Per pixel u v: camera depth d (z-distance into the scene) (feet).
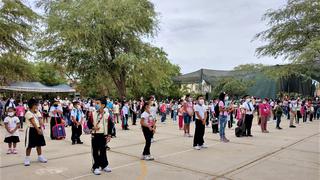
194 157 29.17
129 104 77.36
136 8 91.25
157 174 22.84
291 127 60.18
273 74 103.04
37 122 26.02
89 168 24.56
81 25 86.07
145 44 97.19
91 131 23.29
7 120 30.42
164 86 134.31
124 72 95.45
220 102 40.09
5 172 23.21
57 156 29.55
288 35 99.09
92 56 90.43
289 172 23.56
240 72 129.39
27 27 83.10
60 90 116.37
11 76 88.74
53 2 92.38
